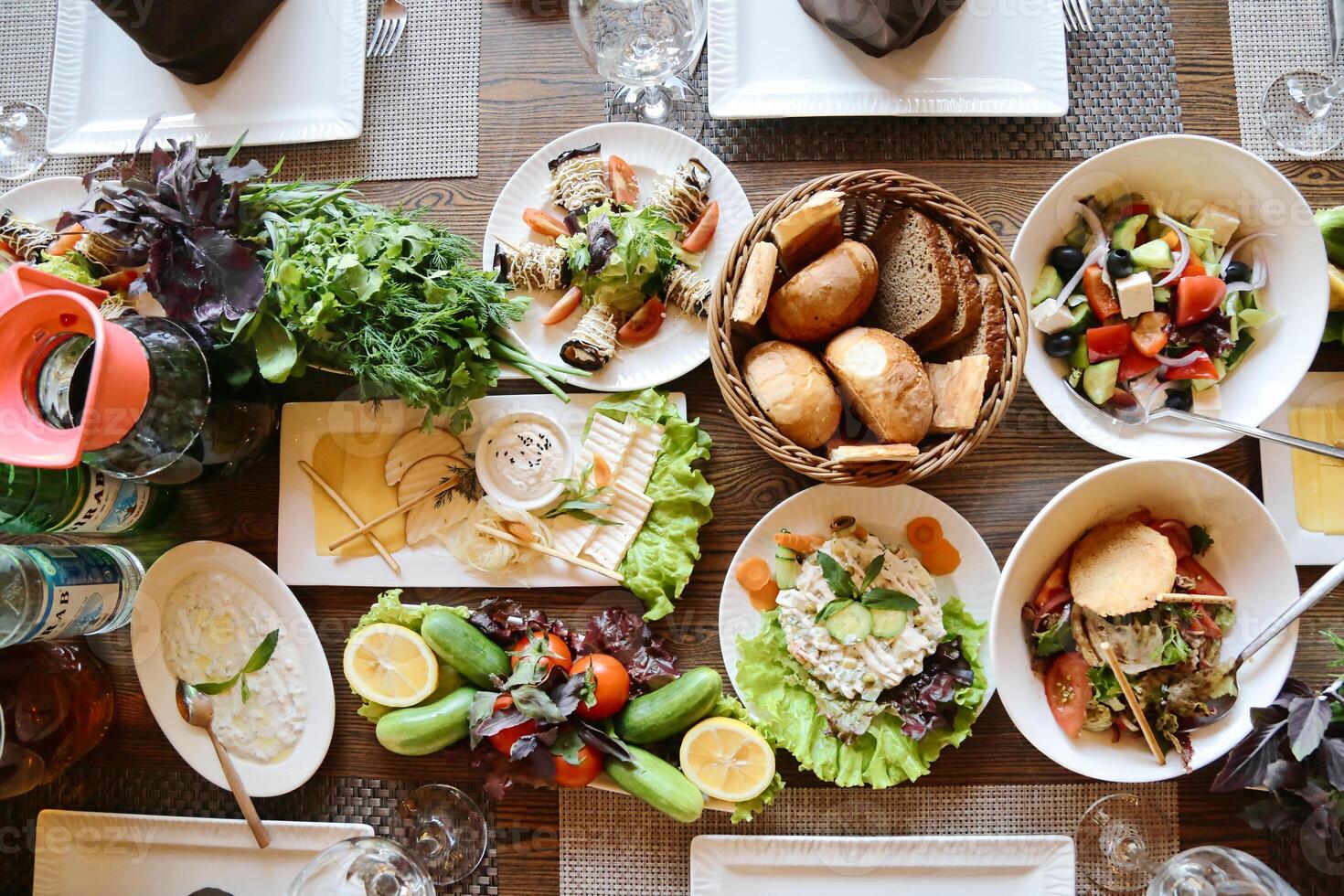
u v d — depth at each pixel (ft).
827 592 4.70
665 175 5.04
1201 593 4.61
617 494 4.93
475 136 5.27
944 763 4.90
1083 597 4.54
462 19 5.31
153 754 5.17
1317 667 4.87
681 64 4.78
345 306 4.39
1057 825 4.86
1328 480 4.84
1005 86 4.96
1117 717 4.60
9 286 4.18
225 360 4.70
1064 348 4.72
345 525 5.06
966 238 4.54
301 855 5.02
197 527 5.21
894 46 4.83
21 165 5.42
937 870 4.82
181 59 4.99
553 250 4.92
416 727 4.68
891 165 5.15
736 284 4.49
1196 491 4.56
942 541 4.83
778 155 5.18
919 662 4.62
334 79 5.19
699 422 5.07
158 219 4.39
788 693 4.79
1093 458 4.98
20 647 5.00
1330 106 5.05
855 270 4.41
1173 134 4.84
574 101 5.25
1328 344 4.99
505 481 4.91
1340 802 4.40
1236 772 4.43
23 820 5.20
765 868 4.86
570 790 5.00
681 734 4.90
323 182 5.25
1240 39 5.14
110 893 5.10
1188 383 4.75
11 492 4.40
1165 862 4.74
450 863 4.97
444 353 4.66
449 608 4.87
